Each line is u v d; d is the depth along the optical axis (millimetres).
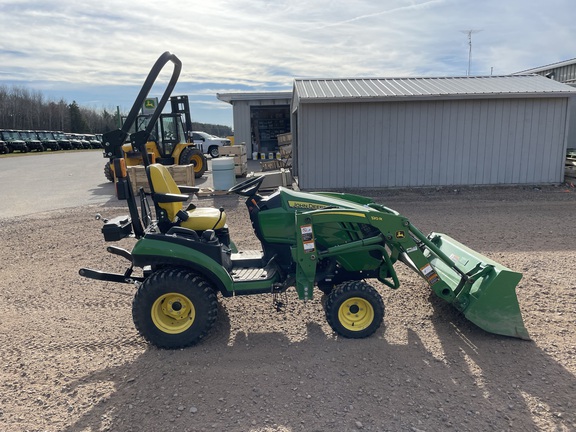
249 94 22891
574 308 4531
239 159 16141
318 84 13117
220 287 3859
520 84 12766
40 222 9352
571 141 15617
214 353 3781
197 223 4289
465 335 4027
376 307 3922
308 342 3938
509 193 11656
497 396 3119
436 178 12453
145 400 3141
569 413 2932
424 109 12039
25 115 73250
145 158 4414
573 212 9227
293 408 3014
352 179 12414
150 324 3777
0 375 3510
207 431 2801
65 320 4523
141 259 3762
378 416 2918
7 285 5578
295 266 4250
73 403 3125
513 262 5984
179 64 4227
